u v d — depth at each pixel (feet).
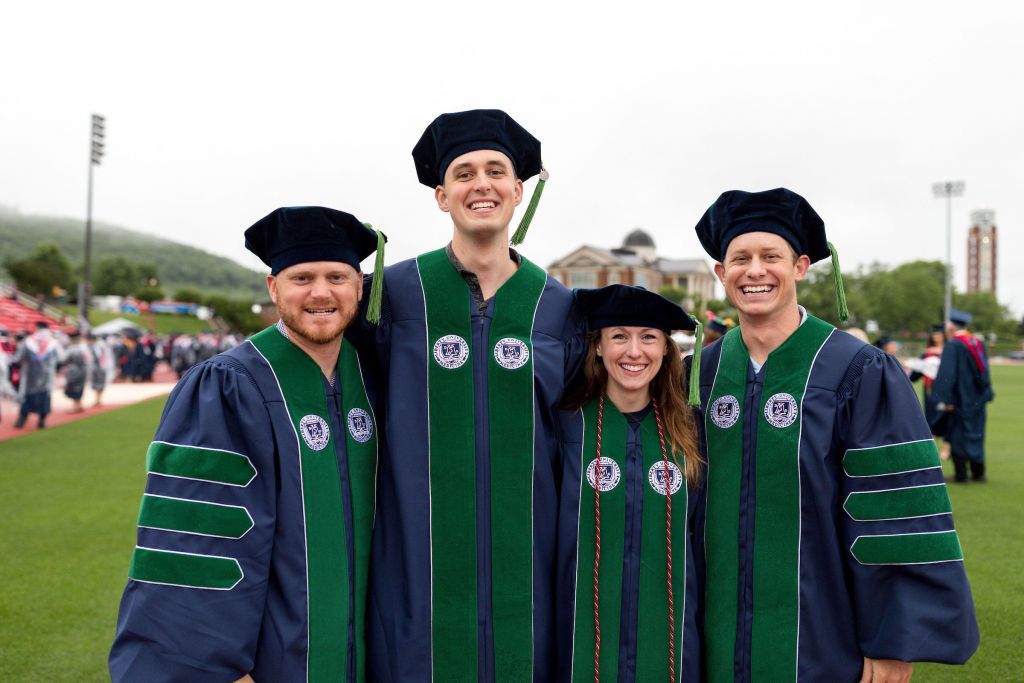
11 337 74.13
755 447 7.72
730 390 8.03
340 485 7.36
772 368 7.83
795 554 7.47
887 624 7.27
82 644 12.60
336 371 7.73
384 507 7.65
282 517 7.02
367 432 7.73
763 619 7.50
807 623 7.43
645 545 7.89
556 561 7.97
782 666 7.40
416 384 7.77
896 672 7.38
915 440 7.37
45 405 40.01
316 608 6.98
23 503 22.43
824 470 7.47
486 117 7.89
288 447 7.13
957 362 25.12
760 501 7.63
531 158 8.44
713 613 7.75
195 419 7.07
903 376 7.63
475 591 7.47
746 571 7.64
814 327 7.91
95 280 306.14
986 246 432.25
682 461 8.13
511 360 7.86
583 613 7.77
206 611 6.61
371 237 7.57
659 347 8.14
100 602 14.44
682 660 7.73
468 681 7.39
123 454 31.55
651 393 8.52
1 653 12.25
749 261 7.66
